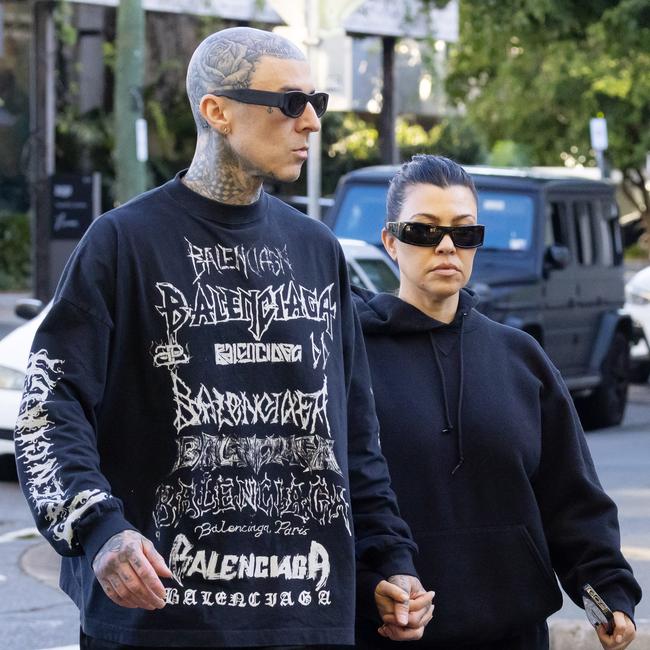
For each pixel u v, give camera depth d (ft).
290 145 14.08
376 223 59.26
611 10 88.53
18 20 112.06
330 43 46.60
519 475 15.96
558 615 28.53
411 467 15.85
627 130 126.31
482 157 130.41
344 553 13.99
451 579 15.74
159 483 13.67
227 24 100.01
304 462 13.91
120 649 13.57
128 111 66.23
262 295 13.97
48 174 85.05
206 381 13.66
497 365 16.30
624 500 41.91
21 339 44.86
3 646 27.94
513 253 59.57
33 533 38.04
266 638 13.58
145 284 13.71
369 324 16.26
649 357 74.13
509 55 127.75
